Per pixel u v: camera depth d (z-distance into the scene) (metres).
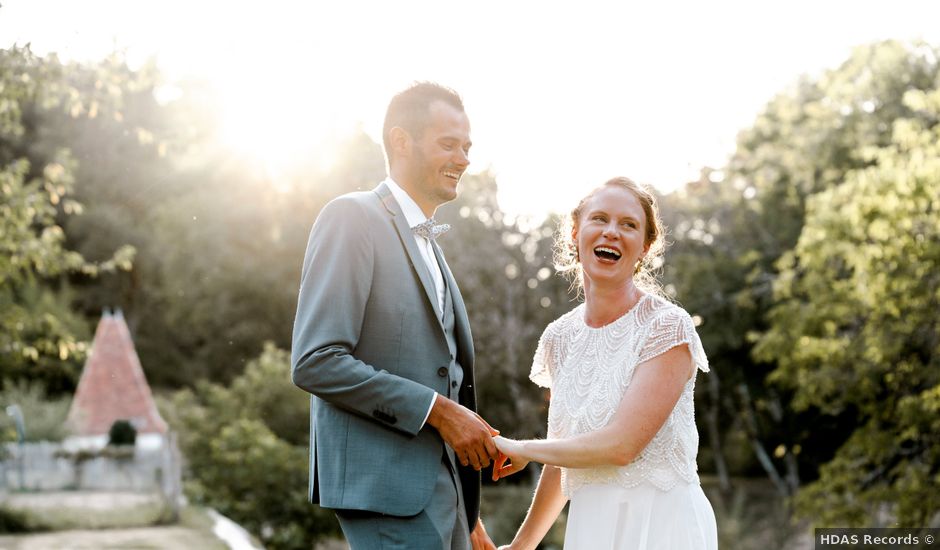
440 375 3.46
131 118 34.53
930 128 18.70
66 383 30.22
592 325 3.63
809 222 16.91
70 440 23.12
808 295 18.97
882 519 17.23
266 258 35.78
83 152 39.53
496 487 25.45
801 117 25.17
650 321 3.47
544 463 3.76
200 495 17.03
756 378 26.22
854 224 15.33
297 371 3.28
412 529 3.33
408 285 3.44
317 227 3.45
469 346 3.67
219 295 35.97
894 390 15.87
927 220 14.73
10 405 22.39
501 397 27.25
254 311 36.31
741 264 25.06
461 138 3.58
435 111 3.57
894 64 21.53
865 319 16.38
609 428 3.40
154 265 40.97
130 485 16.61
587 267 3.55
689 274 25.80
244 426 17.61
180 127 11.74
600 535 3.49
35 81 9.30
